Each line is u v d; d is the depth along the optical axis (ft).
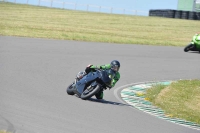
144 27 542.16
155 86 191.93
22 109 116.37
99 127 106.73
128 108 143.95
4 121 100.58
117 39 368.27
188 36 488.02
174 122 132.87
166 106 157.89
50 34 344.90
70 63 229.66
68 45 294.87
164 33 494.59
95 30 444.14
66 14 624.18
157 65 264.72
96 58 257.75
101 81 145.59
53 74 194.08
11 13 539.29
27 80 169.99
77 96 151.33
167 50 337.11
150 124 121.29
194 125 133.69
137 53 301.02
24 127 97.19
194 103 168.55
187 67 270.87
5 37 295.07
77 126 104.47
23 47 259.19
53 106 126.31
